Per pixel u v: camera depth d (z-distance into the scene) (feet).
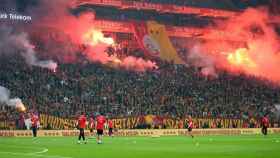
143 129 368.27
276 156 173.37
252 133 402.93
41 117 357.00
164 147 224.33
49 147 219.61
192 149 211.00
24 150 200.64
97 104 395.14
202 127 399.44
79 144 245.04
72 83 408.87
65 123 364.58
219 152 194.49
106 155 177.37
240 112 431.84
